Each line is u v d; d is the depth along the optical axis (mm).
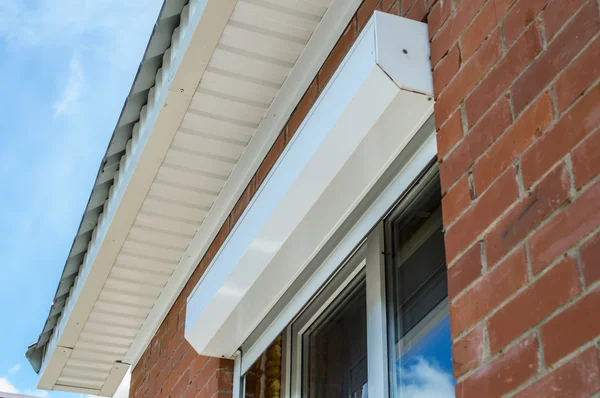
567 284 1297
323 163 2125
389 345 2186
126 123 3172
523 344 1357
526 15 1603
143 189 3230
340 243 2432
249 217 2549
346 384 2422
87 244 3754
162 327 4039
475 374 1465
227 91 2852
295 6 2570
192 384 3336
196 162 3154
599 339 1197
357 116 1977
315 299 2740
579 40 1423
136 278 3789
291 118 2914
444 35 1913
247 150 3111
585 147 1339
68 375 4430
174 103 2836
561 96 1433
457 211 1667
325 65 2709
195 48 2635
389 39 1930
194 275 3697
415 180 2109
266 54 2725
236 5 2539
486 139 1631
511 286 1434
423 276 2127
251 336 3002
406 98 1908
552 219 1377
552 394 1257
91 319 4047
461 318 1555
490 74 1679
